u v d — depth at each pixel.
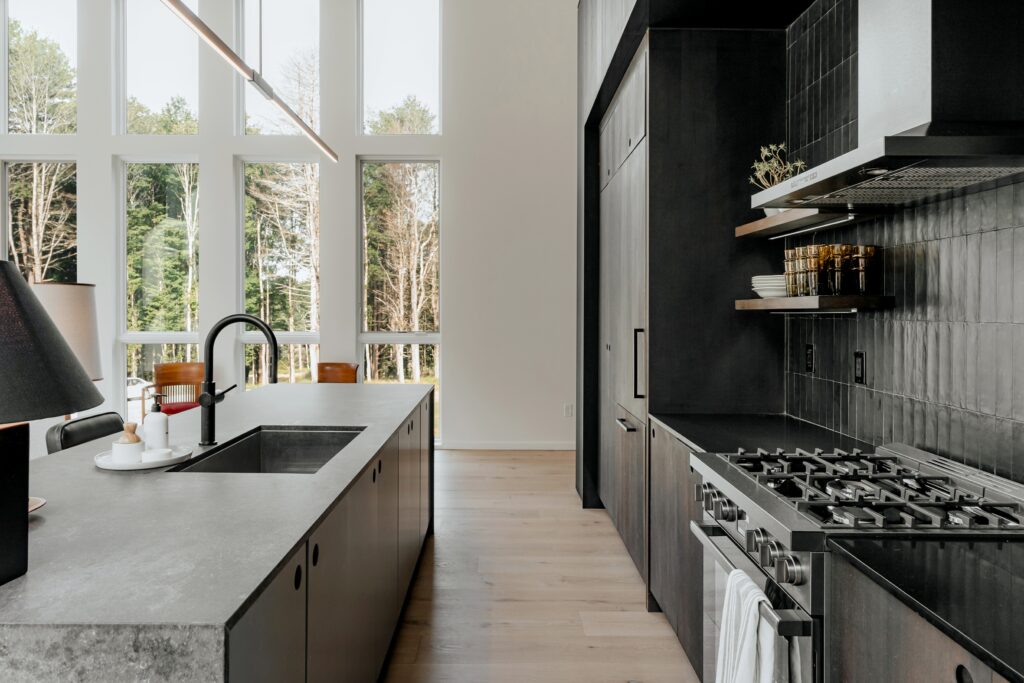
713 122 2.83
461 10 6.07
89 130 6.02
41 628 0.90
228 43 6.02
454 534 3.87
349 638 1.70
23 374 1.23
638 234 3.07
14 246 6.17
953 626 0.88
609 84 3.60
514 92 6.09
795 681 1.30
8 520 1.04
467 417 6.20
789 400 2.83
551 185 6.12
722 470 1.80
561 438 6.21
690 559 2.28
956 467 1.71
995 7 1.42
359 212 6.18
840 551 1.21
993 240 1.64
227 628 0.91
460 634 2.67
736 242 2.84
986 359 1.67
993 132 1.41
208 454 2.06
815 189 1.74
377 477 2.11
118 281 6.12
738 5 2.61
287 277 6.21
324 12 6.00
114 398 6.11
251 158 6.12
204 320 6.09
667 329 2.86
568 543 3.72
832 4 2.43
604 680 2.33
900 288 2.04
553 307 6.16
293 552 1.22
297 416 2.78
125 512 1.42
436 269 6.23
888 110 1.58
